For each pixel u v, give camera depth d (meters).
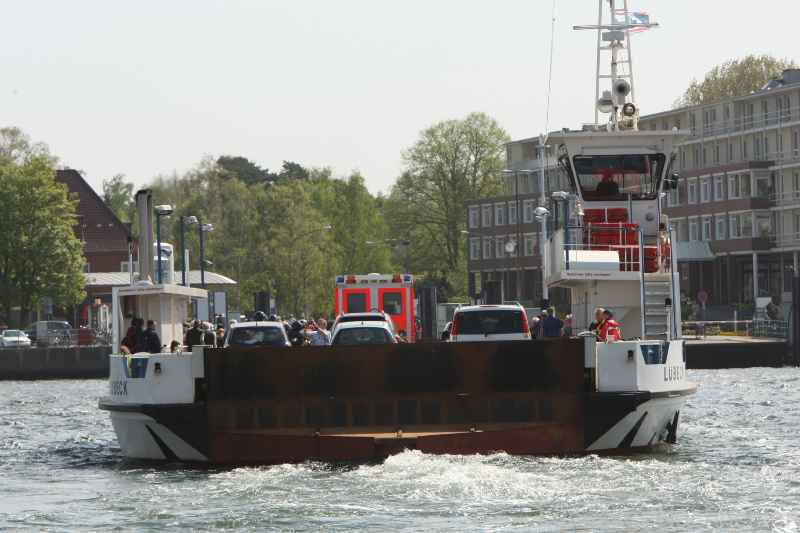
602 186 119.44
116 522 69.94
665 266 114.31
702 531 65.25
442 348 87.56
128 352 93.12
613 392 87.69
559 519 67.88
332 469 83.75
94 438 128.25
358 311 152.62
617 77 123.19
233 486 78.25
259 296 180.38
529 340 87.56
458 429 87.38
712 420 136.75
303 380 87.69
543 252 129.62
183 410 87.31
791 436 115.38
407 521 67.75
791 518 68.00
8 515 74.12
